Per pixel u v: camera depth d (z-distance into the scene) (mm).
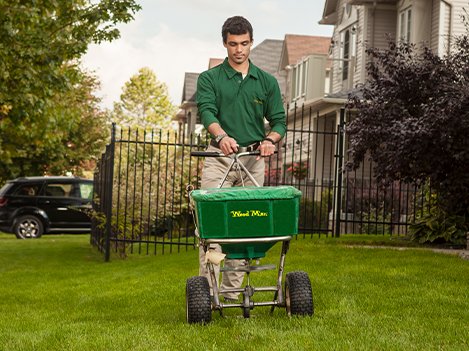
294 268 9031
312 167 25000
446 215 13266
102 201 14750
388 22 23203
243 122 6113
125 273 10531
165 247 14758
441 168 12094
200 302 5504
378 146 12703
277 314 5922
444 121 10914
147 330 5461
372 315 5926
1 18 13102
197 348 4766
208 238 5238
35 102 13977
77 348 5008
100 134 33062
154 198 13961
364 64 23016
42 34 13484
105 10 13562
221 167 6223
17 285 9875
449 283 7613
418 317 5824
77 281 9953
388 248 11672
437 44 20500
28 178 21188
